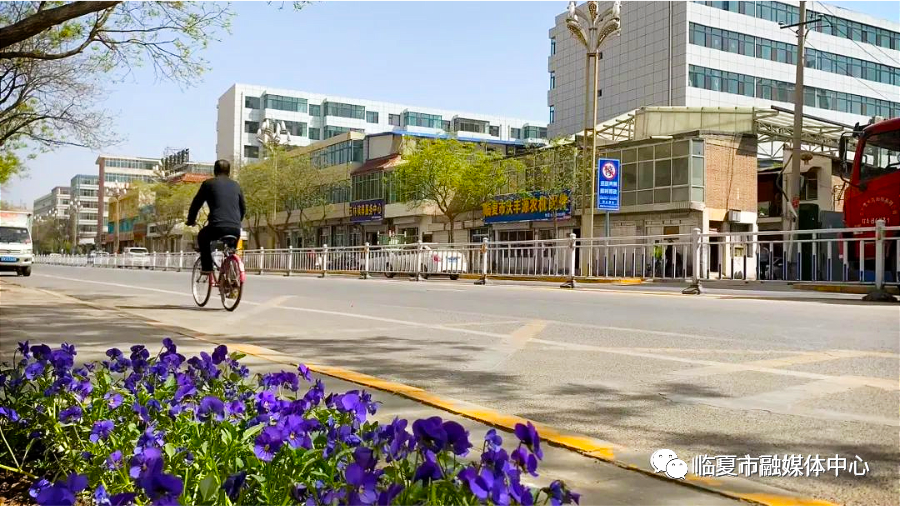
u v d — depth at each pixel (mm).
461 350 6352
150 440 2344
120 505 1768
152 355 5512
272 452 2164
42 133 21656
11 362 5055
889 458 3176
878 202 14344
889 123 14352
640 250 15344
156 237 90875
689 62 49188
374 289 15344
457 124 78812
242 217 9938
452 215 39938
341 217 54781
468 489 1620
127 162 131875
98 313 9125
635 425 3777
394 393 4383
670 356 5922
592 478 2877
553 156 36312
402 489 1634
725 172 32375
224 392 3121
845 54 55094
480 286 16688
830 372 5137
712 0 50375
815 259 12508
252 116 78938
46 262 75938
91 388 3193
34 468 2727
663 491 2725
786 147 35000
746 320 8430
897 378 4895
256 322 8672
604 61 55656
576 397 4434
